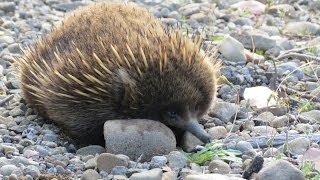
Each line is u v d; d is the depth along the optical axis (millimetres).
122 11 10719
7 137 10602
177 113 9945
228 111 11344
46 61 10625
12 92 12625
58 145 10578
